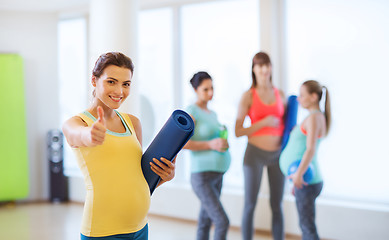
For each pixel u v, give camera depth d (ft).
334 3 15.21
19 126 20.85
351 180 14.99
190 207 17.56
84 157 6.01
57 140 21.35
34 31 21.59
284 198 15.51
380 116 14.48
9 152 20.70
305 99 11.15
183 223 17.42
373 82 14.58
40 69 21.71
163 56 19.40
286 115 12.84
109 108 6.42
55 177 21.43
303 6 15.83
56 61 21.86
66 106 22.38
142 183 6.25
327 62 15.43
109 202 5.95
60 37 22.38
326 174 15.46
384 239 13.55
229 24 17.70
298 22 15.96
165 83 19.39
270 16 15.81
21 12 21.42
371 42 14.60
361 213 13.91
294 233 15.12
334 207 14.35
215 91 18.04
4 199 20.85
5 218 18.75
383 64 14.42
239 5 17.42
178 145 6.23
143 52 19.93
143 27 19.88
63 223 17.76
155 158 6.26
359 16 14.78
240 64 17.47
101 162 5.99
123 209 6.00
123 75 6.13
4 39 21.29
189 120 6.25
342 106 15.12
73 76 22.11
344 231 14.19
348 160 15.03
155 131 19.67
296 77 16.07
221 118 17.94
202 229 12.46
